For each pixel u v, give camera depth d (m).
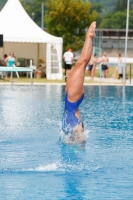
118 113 16.83
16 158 10.21
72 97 12.23
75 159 10.14
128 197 7.86
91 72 34.12
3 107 17.92
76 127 11.96
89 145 11.51
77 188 8.27
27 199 7.71
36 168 9.45
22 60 36.94
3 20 34.75
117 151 10.90
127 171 9.28
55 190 8.16
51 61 34.16
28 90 24.88
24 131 13.15
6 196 7.84
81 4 49.84
